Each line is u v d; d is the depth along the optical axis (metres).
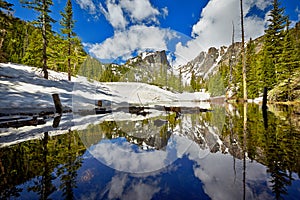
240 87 18.84
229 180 1.29
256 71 17.52
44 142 2.77
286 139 2.50
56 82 13.77
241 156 1.81
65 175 1.49
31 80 12.44
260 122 4.24
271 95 13.67
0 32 9.16
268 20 17.19
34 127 4.27
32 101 8.81
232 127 3.52
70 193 1.18
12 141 2.89
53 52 15.93
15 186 1.32
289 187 1.20
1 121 5.04
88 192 1.18
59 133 3.45
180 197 1.04
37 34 16.23
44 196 1.16
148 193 1.13
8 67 13.80
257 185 1.22
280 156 1.80
